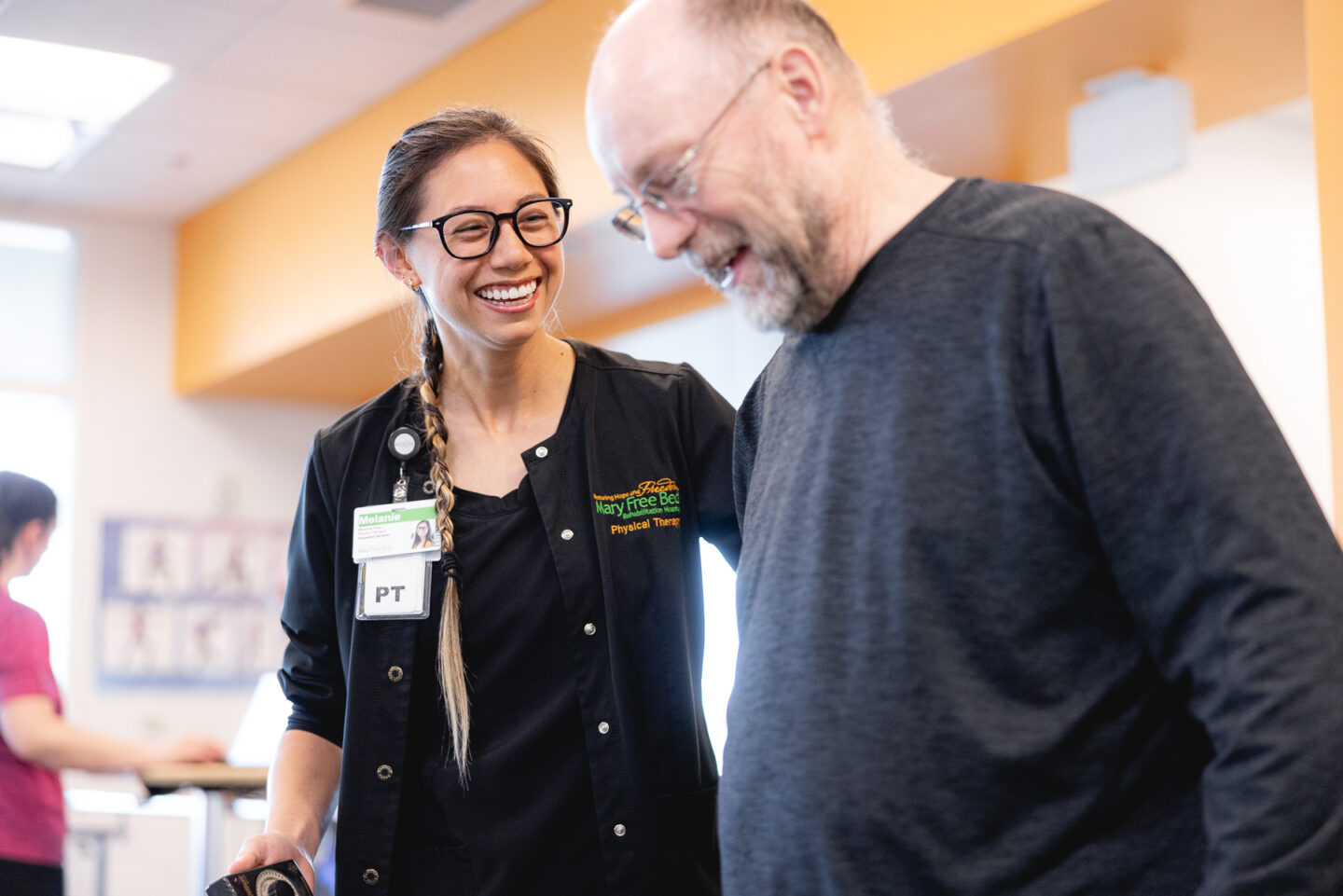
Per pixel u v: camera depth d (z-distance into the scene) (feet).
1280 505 3.33
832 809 3.65
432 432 5.98
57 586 23.29
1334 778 3.12
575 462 5.98
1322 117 9.07
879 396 3.84
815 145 3.95
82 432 23.54
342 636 6.08
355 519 6.04
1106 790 3.57
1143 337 3.51
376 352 20.94
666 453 6.08
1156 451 3.44
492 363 5.95
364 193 18.99
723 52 3.89
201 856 13.78
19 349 23.30
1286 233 18.60
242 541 24.66
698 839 5.80
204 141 20.30
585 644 5.74
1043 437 3.62
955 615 3.62
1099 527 3.55
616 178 4.12
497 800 5.61
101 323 23.90
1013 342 3.67
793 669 3.83
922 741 3.59
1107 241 3.66
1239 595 3.28
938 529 3.65
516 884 5.55
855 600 3.74
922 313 3.82
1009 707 3.59
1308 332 18.54
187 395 24.43
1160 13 10.43
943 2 11.68
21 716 10.82
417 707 5.82
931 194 4.11
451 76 17.38
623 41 4.03
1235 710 3.26
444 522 5.83
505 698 5.75
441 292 5.73
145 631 23.65
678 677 5.81
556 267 5.84
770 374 4.79
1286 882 3.10
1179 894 3.52
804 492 3.96
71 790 22.22
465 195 5.65
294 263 20.62
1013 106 12.49
